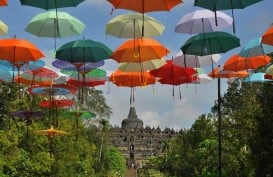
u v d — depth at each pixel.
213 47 18.75
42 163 41.00
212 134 76.00
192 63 20.92
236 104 66.06
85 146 62.28
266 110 33.09
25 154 40.78
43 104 30.00
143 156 195.12
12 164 38.16
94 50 19.06
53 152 45.88
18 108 44.69
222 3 16.50
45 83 26.38
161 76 20.80
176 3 16.09
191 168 72.38
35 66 23.41
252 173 39.38
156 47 18.52
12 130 41.69
